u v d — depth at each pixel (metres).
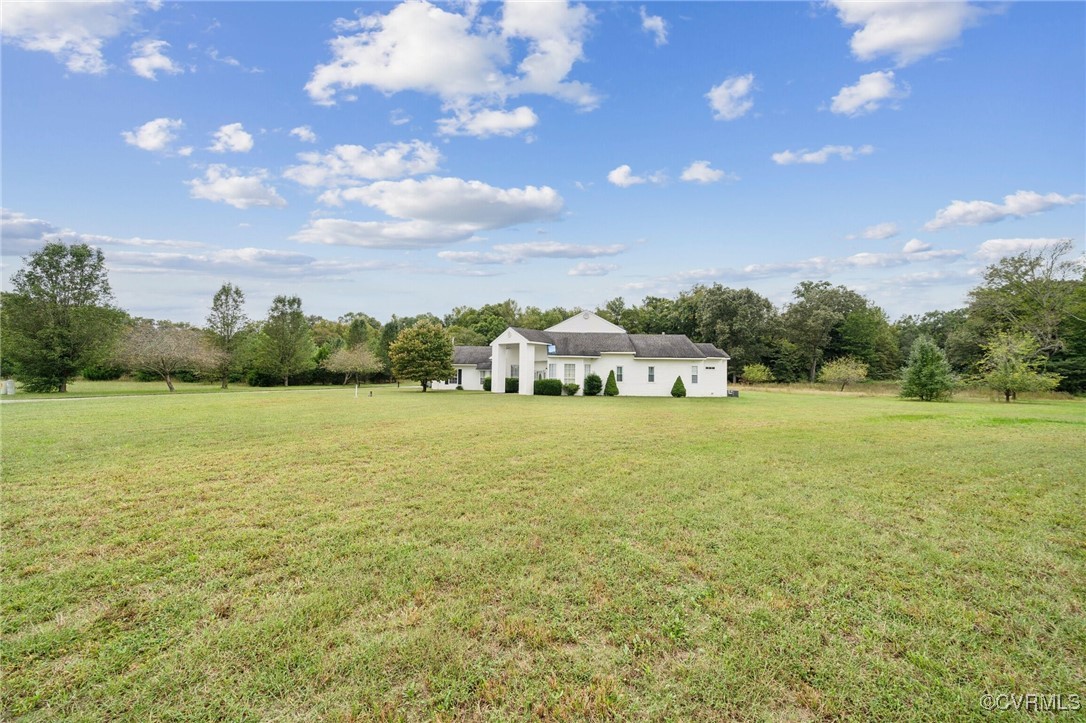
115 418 15.47
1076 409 22.09
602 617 3.42
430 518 5.71
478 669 2.83
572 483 7.44
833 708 2.51
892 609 3.55
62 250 32.16
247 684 2.68
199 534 5.14
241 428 13.48
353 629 3.25
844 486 7.28
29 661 2.87
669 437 12.32
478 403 24.23
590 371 35.03
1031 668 2.86
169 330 38.94
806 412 20.09
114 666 2.82
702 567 4.29
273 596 3.73
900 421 16.36
